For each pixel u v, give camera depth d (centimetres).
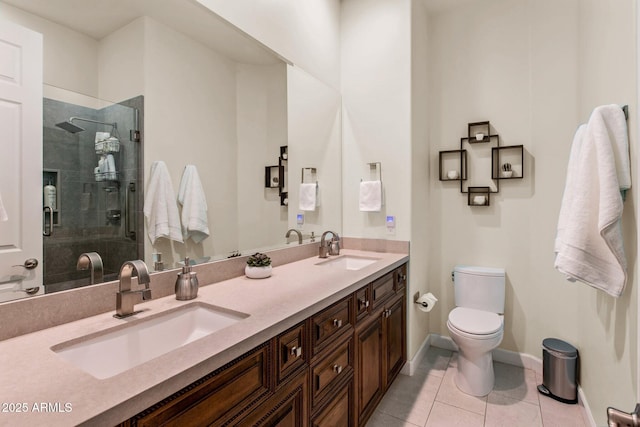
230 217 174
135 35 130
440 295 279
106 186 121
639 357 87
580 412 189
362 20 260
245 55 180
